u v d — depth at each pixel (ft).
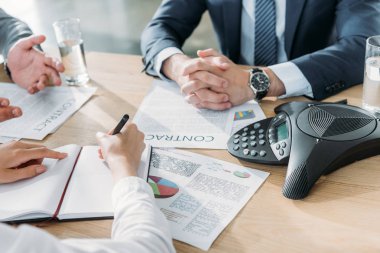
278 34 4.96
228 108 3.67
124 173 2.61
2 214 2.53
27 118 3.75
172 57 4.18
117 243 1.86
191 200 2.65
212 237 2.37
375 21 4.19
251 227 2.43
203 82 3.67
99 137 3.00
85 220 2.55
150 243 2.04
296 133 2.89
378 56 3.21
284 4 4.82
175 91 4.02
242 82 3.73
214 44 10.64
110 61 4.74
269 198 2.64
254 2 4.91
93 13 13.29
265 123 3.19
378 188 2.66
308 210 2.53
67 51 4.16
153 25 4.94
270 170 2.88
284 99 3.81
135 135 3.00
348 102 3.63
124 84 4.21
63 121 3.65
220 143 3.19
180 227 2.45
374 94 3.27
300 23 4.77
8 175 2.78
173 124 3.48
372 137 2.82
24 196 2.66
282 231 2.39
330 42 4.98
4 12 5.30
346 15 4.41
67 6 13.98
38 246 1.31
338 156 2.73
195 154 3.09
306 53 4.95
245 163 2.97
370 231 2.35
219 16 5.16
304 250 2.26
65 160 2.96
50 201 2.60
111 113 3.72
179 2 5.12
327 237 2.33
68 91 4.16
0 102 3.73
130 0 14.25
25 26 5.02
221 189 2.73
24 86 4.33
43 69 4.28
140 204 2.32
